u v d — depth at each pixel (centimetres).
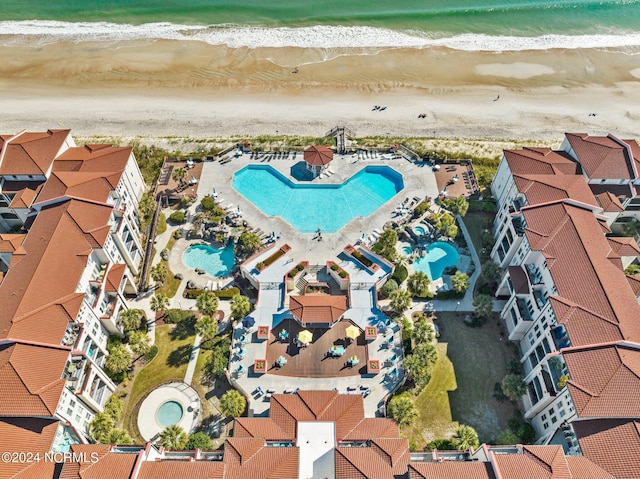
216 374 6397
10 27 13150
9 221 7994
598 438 4856
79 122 10481
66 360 5312
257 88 11469
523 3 14238
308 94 11312
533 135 10456
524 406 6175
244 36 12975
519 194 7356
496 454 4769
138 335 6350
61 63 12075
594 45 13112
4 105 10881
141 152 9631
